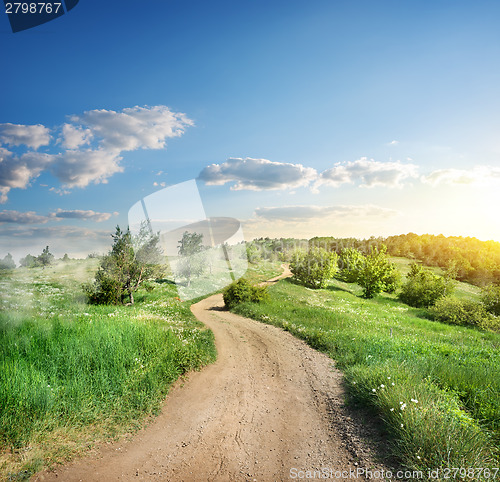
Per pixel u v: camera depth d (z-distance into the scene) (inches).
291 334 541.6
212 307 848.9
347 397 272.8
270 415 252.4
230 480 172.9
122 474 173.9
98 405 231.3
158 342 351.3
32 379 230.2
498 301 1042.1
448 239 3831.2
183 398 276.4
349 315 772.6
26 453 177.0
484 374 298.8
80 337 328.8
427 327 762.2
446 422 190.1
